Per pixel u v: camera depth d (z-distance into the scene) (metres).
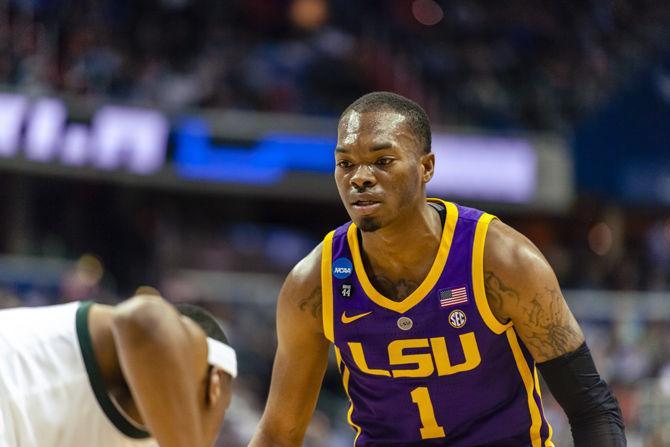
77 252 30.77
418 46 37.00
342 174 6.23
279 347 7.12
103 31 31.66
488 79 36.88
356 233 6.62
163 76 31.64
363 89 34.19
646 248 37.31
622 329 22.77
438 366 6.43
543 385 19.66
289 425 7.17
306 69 34.00
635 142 35.91
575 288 34.19
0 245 30.02
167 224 33.03
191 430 4.70
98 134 29.47
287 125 32.16
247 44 34.16
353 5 36.94
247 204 36.22
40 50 29.95
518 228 38.59
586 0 40.78
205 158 31.06
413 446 6.79
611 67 39.09
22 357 4.79
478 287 6.30
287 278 6.85
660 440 16.36
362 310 6.49
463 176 33.03
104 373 4.85
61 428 4.76
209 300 24.81
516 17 39.25
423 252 6.36
